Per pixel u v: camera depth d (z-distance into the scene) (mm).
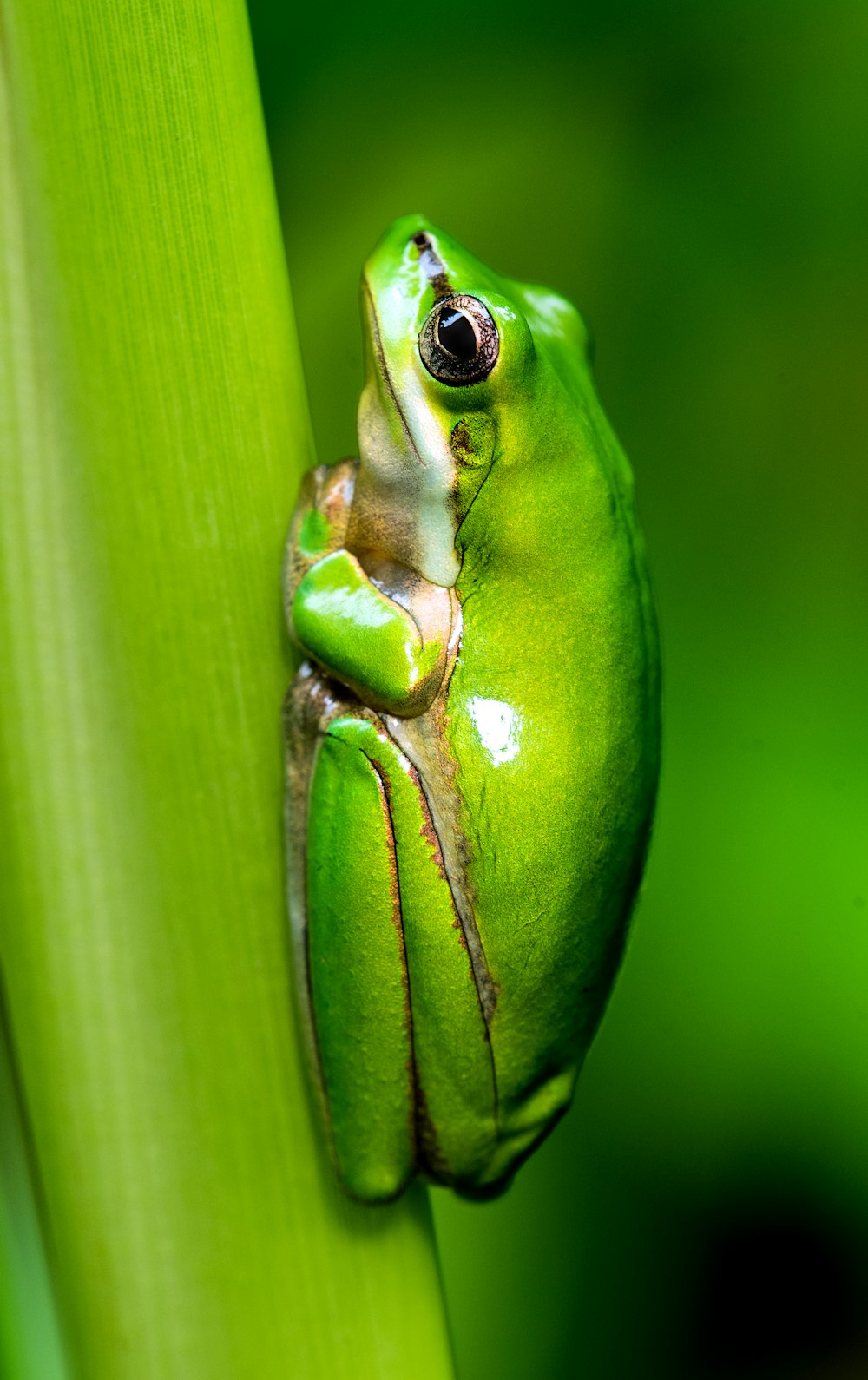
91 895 130
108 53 129
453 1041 136
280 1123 132
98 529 130
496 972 136
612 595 137
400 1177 134
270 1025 132
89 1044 130
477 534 138
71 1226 130
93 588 130
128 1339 130
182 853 131
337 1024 134
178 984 131
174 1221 131
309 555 135
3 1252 130
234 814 132
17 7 129
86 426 130
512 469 137
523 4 156
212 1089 131
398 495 139
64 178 129
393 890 135
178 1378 130
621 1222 151
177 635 131
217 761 131
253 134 131
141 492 130
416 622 137
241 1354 131
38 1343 130
